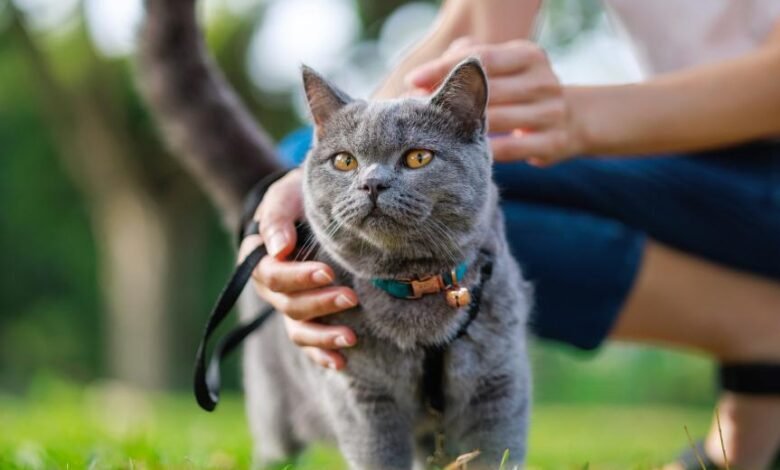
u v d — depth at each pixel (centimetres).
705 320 98
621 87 86
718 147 94
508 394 77
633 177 96
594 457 119
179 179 324
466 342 76
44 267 446
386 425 78
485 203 76
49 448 95
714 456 99
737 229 95
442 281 75
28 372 442
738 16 97
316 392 83
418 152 75
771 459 100
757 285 98
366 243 76
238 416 197
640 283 97
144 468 81
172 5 95
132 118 319
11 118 396
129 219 329
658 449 141
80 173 342
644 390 391
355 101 79
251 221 83
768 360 97
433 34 93
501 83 81
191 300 336
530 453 123
